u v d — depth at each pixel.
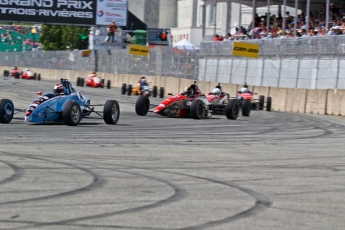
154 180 14.38
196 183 14.12
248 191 13.28
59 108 28.98
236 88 60.22
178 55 75.31
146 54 77.62
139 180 14.32
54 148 20.11
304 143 24.80
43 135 24.27
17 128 27.02
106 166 16.47
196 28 106.44
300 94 50.28
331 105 46.53
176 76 75.75
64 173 15.05
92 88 82.44
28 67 120.19
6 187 12.95
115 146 21.28
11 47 155.88
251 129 30.88
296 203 12.10
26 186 13.12
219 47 67.56
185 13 124.44
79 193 12.48
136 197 12.21
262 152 21.06
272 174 15.95
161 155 19.22
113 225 9.83
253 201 12.16
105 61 94.44
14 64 126.75
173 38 114.69
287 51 56.31
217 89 43.25
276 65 57.94
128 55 87.00
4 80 92.12
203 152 20.44
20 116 36.34
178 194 12.66
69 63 105.12
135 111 42.00
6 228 9.49
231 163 17.89
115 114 31.12
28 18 90.31
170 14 129.00
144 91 67.12
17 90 67.38
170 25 129.38
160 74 78.94
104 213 10.69
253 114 44.03
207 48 70.06
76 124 29.12
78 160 17.45
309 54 53.16
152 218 10.39
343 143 25.23
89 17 93.50
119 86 87.44
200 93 38.75
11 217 10.26
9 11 89.38
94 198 12.00
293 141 25.47
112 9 94.81
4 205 11.19
